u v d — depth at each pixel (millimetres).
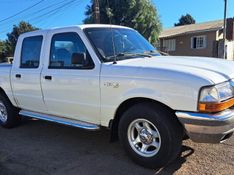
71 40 4805
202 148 4785
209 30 31297
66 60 4883
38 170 4254
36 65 5410
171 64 4094
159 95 3809
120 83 4133
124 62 4367
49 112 5379
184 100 3658
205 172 4004
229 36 32188
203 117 3572
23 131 6160
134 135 4258
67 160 4562
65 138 5570
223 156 4477
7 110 6312
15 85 5875
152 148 4141
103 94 4348
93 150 4918
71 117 4996
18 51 5855
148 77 3900
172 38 35219
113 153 4762
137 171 4094
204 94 3568
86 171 4172
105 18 27188
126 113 4195
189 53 33875
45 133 5934
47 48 5207
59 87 4926
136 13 28938
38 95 5383
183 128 3891
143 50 5078
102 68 4355
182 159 4398
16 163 4516
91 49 4516
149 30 30297
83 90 4578
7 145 5348
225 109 3709
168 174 3979
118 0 28094
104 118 4453
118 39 4902
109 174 4051
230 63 4441
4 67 6195
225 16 24859
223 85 3711
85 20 27516
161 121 3861
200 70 3820
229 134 3801
